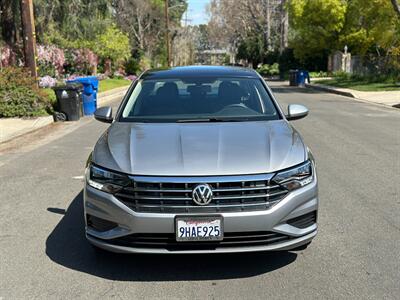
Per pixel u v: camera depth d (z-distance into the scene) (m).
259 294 3.82
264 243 3.93
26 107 14.43
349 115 15.40
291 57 53.47
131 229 3.87
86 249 4.75
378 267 4.27
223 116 5.14
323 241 4.85
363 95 23.00
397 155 8.98
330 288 3.90
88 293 3.88
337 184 6.95
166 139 4.41
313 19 40.41
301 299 3.73
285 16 59.22
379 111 16.61
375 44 37.72
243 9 70.31
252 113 5.21
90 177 4.18
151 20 62.19
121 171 3.97
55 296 3.84
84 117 15.84
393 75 30.23
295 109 5.49
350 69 38.94
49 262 4.47
